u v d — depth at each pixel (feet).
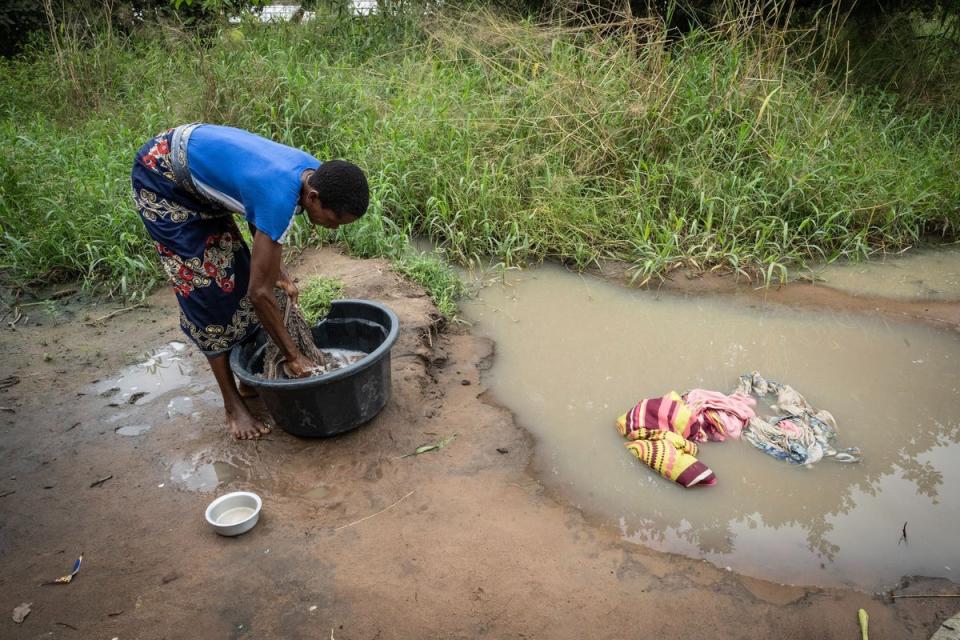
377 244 16.81
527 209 18.26
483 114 20.72
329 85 21.95
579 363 13.48
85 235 16.53
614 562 8.69
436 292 15.25
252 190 8.34
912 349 13.75
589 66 20.79
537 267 17.53
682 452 10.40
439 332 14.19
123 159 19.24
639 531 9.27
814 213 18.04
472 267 17.33
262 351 11.01
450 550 8.78
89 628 7.72
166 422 11.27
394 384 11.84
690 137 19.29
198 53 24.16
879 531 9.31
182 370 12.76
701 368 13.30
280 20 28.50
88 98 24.86
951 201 18.66
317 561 8.59
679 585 8.36
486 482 10.05
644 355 13.76
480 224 17.97
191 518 9.30
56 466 10.32
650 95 19.52
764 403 12.04
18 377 12.55
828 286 16.37
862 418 11.64
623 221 18.34
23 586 8.26
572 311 15.49
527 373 13.12
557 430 11.43
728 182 18.19
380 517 9.32
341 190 8.20
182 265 9.38
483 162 19.12
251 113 20.83
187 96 21.76
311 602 8.03
